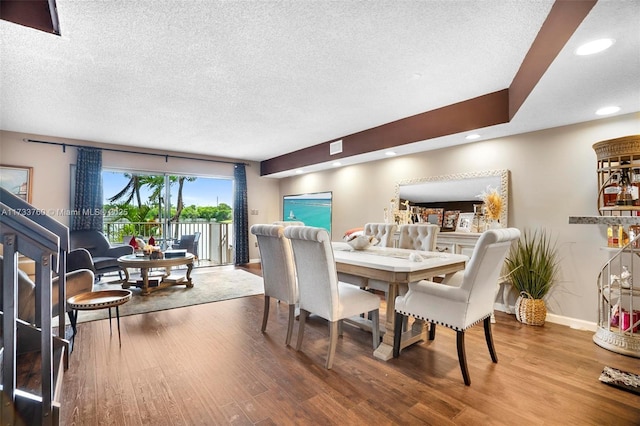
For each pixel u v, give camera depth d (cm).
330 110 373
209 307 374
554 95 244
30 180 480
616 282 270
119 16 195
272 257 277
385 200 502
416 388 197
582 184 307
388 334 252
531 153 340
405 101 343
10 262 108
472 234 366
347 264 261
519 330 301
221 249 717
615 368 221
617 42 173
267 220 749
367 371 220
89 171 519
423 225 346
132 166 571
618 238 276
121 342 268
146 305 378
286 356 243
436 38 221
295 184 709
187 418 167
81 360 233
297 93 321
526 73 247
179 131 469
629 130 282
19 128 451
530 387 198
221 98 335
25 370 179
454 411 174
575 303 312
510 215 356
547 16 197
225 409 175
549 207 328
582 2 156
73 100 340
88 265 340
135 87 306
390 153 460
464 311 202
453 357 242
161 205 614
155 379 207
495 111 315
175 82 294
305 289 246
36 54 242
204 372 217
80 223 506
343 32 213
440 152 424
